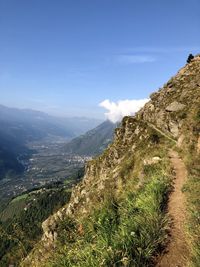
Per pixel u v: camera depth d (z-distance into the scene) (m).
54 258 9.52
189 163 23.89
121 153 51.59
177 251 9.32
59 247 10.38
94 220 11.85
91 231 10.99
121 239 9.36
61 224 12.19
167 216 11.91
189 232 10.21
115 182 36.47
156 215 11.56
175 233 10.59
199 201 13.62
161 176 21.08
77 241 10.09
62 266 8.84
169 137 41.00
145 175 26.50
